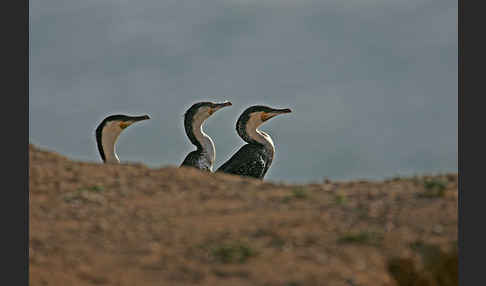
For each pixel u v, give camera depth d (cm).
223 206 1730
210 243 1531
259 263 1444
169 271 1438
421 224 1609
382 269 1452
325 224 1608
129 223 1648
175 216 1677
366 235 1535
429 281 1484
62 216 1680
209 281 1395
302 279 1387
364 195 1797
